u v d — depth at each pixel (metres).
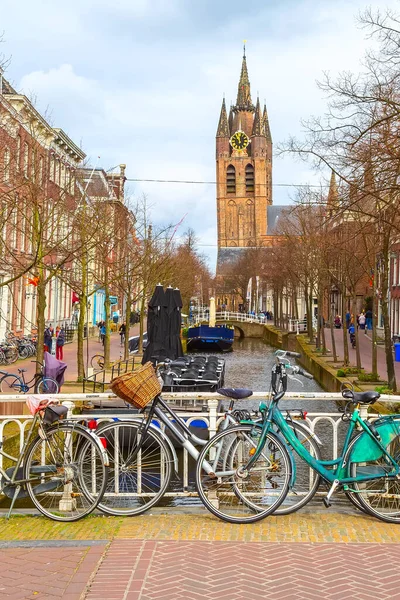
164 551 5.36
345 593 4.56
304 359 39.62
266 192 149.75
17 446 10.08
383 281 19.05
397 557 5.24
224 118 149.88
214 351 57.00
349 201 13.29
